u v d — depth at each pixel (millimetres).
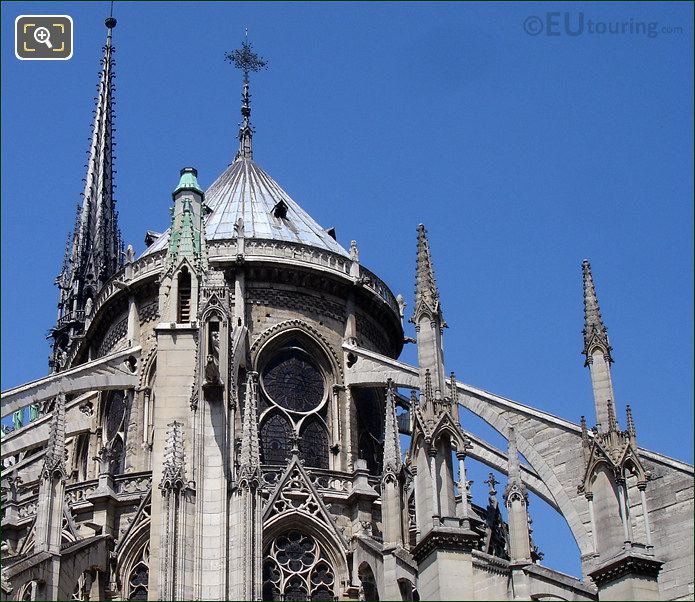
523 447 53750
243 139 79812
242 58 83375
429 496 37500
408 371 63656
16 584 46406
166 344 44750
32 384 59781
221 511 41656
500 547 60750
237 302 64062
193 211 48344
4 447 59594
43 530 48656
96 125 115375
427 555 37094
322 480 58531
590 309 45281
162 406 43719
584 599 43562
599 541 39406
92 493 57375
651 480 47500
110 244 110125
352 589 53844
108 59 119062
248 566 41500
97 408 67312
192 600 40031
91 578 53219
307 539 55750
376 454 66312
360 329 68188
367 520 56844
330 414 64500
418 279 41469
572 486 51688
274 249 66312
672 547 46375
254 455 43562
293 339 65438
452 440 38469
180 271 46344
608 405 42094
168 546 40250
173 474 41250
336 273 66938
